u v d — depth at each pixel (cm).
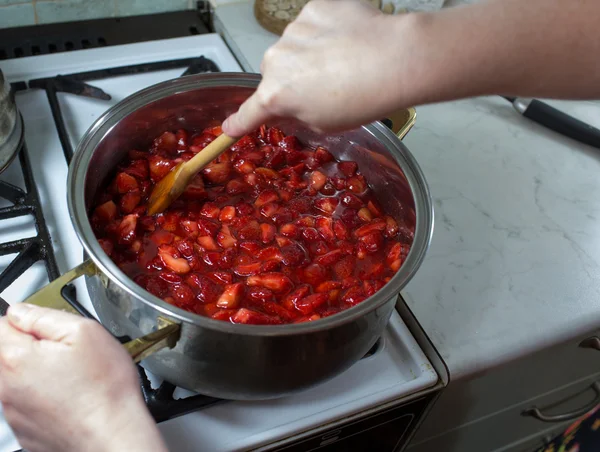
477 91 50
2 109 82
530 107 117
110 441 48
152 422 50
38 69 106
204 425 69
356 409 73
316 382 66
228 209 85
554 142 117
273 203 87
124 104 79
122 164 87
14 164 92
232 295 73
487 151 112
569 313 87
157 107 83
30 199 84
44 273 80
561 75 48
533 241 97
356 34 51
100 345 50
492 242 96
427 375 78
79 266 60
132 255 78
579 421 88
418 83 48
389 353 80
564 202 105
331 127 54
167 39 118
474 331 83
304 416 71
